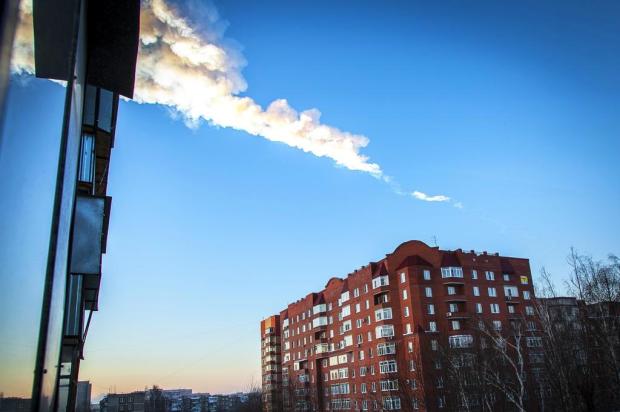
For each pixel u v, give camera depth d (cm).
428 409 5662
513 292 7106
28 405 283
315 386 8631
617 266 3653
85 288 919
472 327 5347
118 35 601
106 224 888
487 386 4350
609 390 3212
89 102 988
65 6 333
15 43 233
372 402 6606
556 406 3744
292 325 9962
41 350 313
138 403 13088
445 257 6975
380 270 7150
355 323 7550
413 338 6494
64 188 374
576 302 3475
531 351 4991
